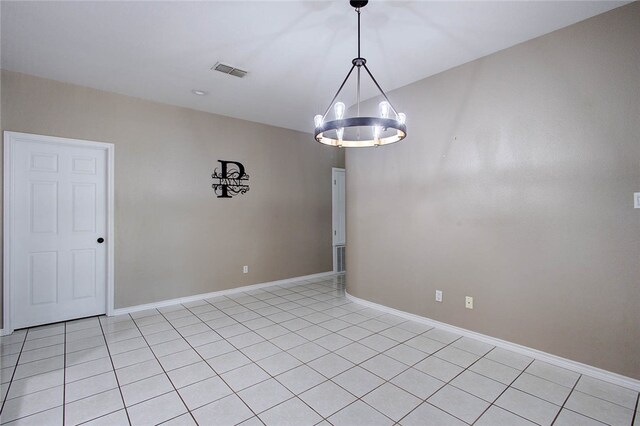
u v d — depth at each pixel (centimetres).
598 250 234
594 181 236
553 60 255
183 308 403
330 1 219
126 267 383
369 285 406
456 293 316
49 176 343
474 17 237
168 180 415
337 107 219
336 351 279
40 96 333
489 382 229
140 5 222
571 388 221
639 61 217
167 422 189
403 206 363
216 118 460
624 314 224
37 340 304
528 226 268
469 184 305
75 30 252
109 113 373
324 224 597
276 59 303
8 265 317
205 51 287
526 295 270
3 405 204
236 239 480
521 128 272
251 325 343
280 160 534
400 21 242
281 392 218
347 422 188
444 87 325
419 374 240
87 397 213
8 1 216
